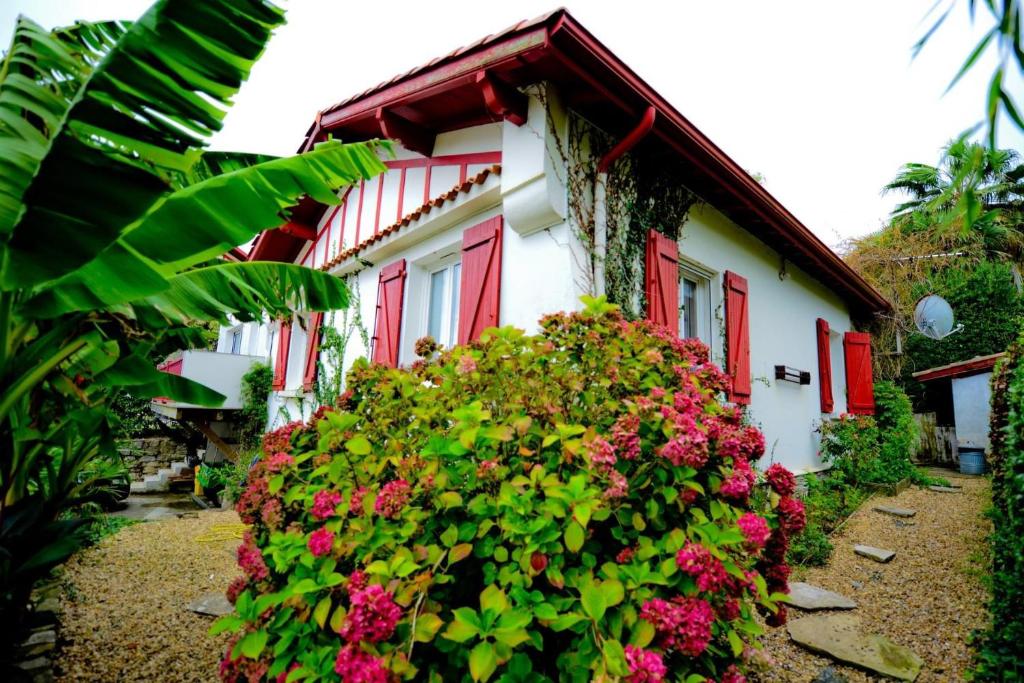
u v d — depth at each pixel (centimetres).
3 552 219
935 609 346
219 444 978
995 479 399
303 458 201
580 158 389
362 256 621
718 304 524
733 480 175
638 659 126
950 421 1211
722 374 256
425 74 413
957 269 1130
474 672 123
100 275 177
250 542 194
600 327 248
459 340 440
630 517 171
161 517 708
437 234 520
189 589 406
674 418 180
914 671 264
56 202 150
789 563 430
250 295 304
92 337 231
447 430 208
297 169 228
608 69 328
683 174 462
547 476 170
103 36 276
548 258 379
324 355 735
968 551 457
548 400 207
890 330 1094
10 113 188
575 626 143
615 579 151
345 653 121
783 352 648
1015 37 86
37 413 243
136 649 303
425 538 168
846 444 705
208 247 193
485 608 135
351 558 166
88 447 291
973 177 92
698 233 507
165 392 248
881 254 1127
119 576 436
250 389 988
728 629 162
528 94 381
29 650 274
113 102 158
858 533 524
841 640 295
